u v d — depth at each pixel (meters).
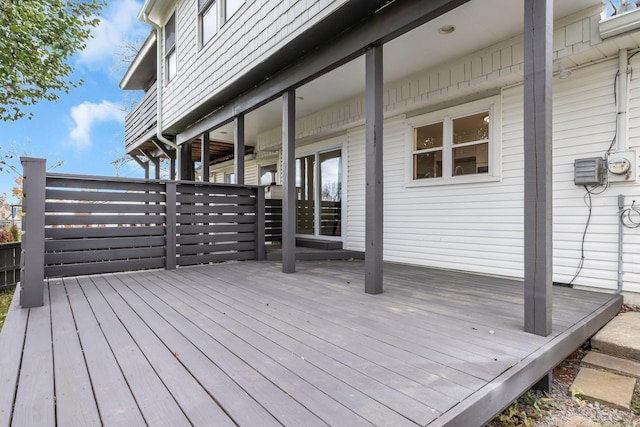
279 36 4.18
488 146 4.39
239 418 1.30
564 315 2.60
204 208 5.22
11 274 5.77
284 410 1.35
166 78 8.30
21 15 5.73
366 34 3.35
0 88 6.52
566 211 3.70
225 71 5.51
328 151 6.93
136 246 4.58
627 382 2.18
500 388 1.55
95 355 1.90
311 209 7.37
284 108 4.66
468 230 4.60
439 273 4.50
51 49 6.79
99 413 1.35
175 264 4.85
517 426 1.85
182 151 8.55
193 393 1.49
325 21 3.53
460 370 1.68
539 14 2.18
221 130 8.09
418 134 5.28
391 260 5.62
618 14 3.09
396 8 3.04
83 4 7.00
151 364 1.78
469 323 2.40
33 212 2.97
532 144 2.20
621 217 3.34
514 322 2.42
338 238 6.60
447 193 4.85
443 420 1.28
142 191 4.66
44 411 1.36
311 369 1.70
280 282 3.87
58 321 2.51
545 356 1.92
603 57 3.44
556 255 3.77
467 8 3.25
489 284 3.77
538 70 2.18
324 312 2.68
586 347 2.65
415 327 2.32
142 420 1.30
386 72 4.81
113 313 2.70
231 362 1.79
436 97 4.65
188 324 2.42
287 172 4.50
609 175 3.40
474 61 4.20
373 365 1.74
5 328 2.35
